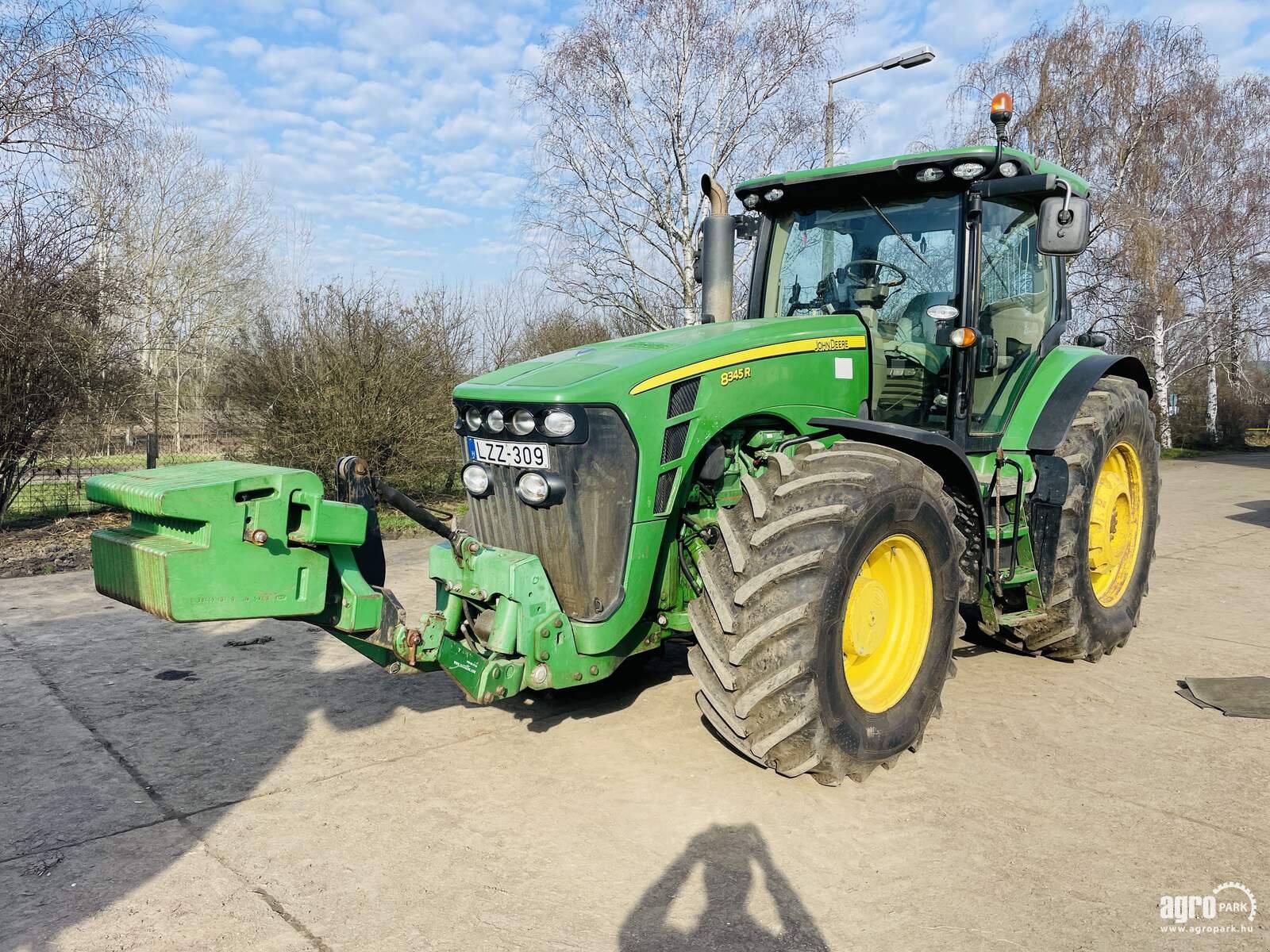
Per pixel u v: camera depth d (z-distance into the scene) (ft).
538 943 7.76
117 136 33.55
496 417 10.98
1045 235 12.53
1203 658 15.89
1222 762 11.43
